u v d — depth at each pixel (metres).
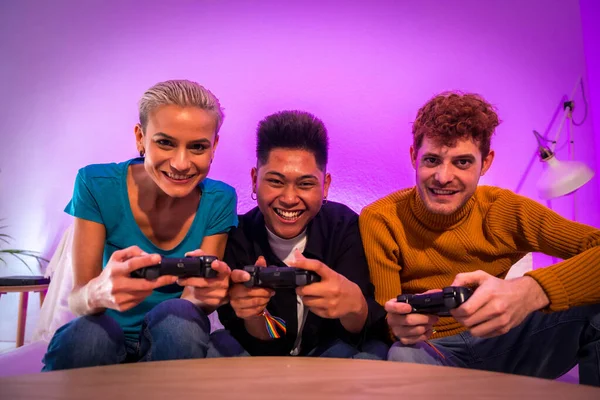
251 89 2.62
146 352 1.15
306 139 1.26
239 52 2.65
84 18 2.87
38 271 2.87
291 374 0.77
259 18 2.65
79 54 2.86
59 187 2.87
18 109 2.92
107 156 2.83
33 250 2.88
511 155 2.46
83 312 1.09
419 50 2.53
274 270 1.02
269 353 1.29
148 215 1.33
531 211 1.30
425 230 1.35
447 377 0.76
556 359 1.21
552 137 2.45
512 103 2.48
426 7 2.55
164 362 0.88
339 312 1.08
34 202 2.89
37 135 2.90
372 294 1.31
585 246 1.19
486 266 1.36
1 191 2.92
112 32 2.83
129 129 2.81
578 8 2.49
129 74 2.80
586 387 0.69
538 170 2.44
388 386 0.69
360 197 2.48
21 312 2.56
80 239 1.28
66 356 1.01
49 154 2.88
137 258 0.95
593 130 2.42
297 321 1.32
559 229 1.24
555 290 1.04
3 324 2.94
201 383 0.70
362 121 2.52
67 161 2.86
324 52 2.58
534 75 2.49
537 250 1.31
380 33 2.56
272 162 1.26
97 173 1.32
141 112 1.24
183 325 1.07
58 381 0.70
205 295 1.03
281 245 1.39
